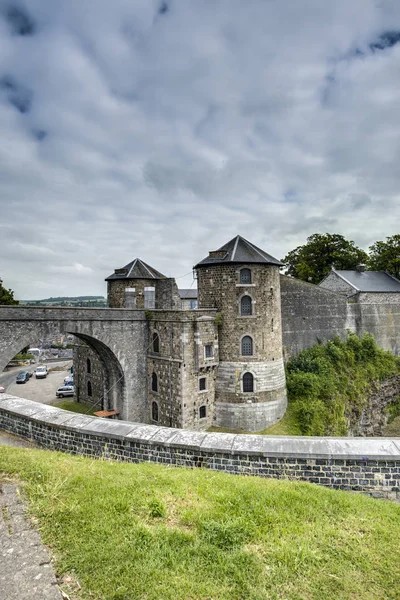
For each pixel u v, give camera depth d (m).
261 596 3.79
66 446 9.42
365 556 4.62
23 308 20.80
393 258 49.44
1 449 7.64
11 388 42.28
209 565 4.18
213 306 26.66
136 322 26.56
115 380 27.30
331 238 50.47
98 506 5.23
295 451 7.65
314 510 5.71
